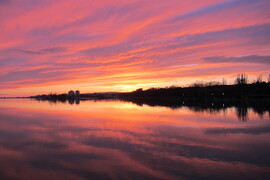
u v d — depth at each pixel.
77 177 9.68
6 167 10.96
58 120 28.44
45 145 15.15
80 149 14.02
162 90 153.25
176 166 10.77
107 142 15.78
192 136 17.47
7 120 29.08
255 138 16.48
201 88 119.12
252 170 10.15
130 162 11.46
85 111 43.34
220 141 15.65
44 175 9.94
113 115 34.16
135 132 19.42
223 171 10.07
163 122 25.47
